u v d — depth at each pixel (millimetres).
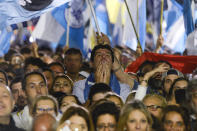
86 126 10000
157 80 14781
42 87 13180
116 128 10531
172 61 17188
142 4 17984
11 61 20484
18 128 11430
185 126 10953
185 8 17969
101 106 10625
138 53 18141
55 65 16875
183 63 17109
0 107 11203
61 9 20172
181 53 20859
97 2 20359
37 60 17344
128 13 17125
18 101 14383
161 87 14672
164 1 21188
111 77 14281
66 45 20438
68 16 20172
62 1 15273
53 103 11148
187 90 11445
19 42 28406
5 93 11273
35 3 14992
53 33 20406
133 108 10469
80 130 9922
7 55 21125
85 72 16188
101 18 20016
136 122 10398
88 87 14375
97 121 10508
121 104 11914
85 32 21719
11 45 28312
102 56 13953
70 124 9852
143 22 18016
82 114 10016
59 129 9258
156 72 13555
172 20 20781
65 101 12625
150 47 28266
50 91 14438
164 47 23547
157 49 19469
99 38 15016
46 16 20266
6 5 14805
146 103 11867
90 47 20938
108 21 19828
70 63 16156
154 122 11094
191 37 17562
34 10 14992
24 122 11781
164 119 10992
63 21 20375
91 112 10625
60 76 14523
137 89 13258
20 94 14375
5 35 17719
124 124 10430
